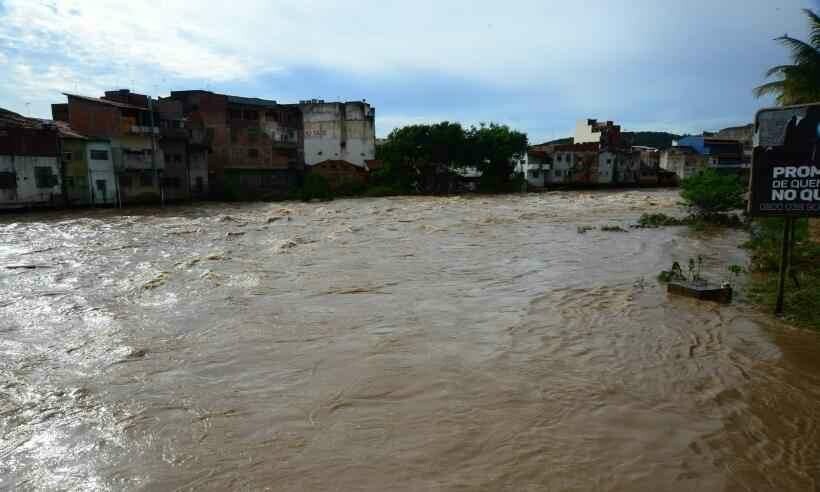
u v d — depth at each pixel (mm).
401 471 5355
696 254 18672
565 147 79500
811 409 6641
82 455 5727
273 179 64000
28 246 21422
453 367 8109
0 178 38094
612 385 7406
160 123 50875
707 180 29953
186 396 7148
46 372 8031
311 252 19578
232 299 12422
